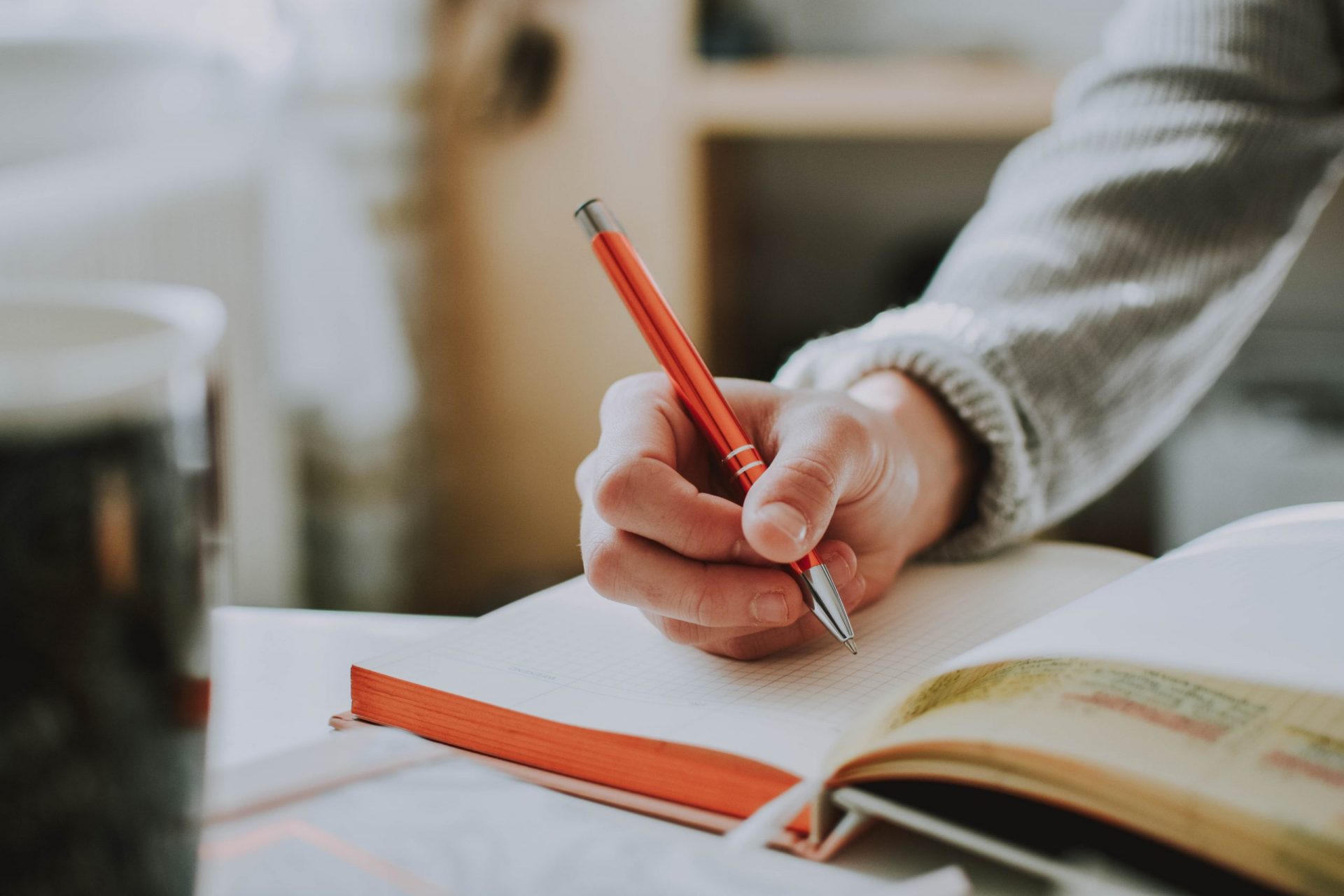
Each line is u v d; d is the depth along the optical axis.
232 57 1.36
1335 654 0.32
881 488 0.44
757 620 0.37
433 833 0.26
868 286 1.77
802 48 1.66
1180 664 0.31
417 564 1.49
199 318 0.22
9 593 0.18
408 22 1.38
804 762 0.31
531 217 1.51
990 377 0.53
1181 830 0.25
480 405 1.58
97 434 0.18
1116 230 0.63
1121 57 0.71
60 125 1.27
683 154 1.47
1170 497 1.42
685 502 0.38
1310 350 1.57
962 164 1.72
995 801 0.29
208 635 0.21
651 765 0.33
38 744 0.18
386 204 1.40
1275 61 0.67
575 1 1.45
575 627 0.43
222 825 0.26
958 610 0.45
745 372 1.78
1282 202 0.66
